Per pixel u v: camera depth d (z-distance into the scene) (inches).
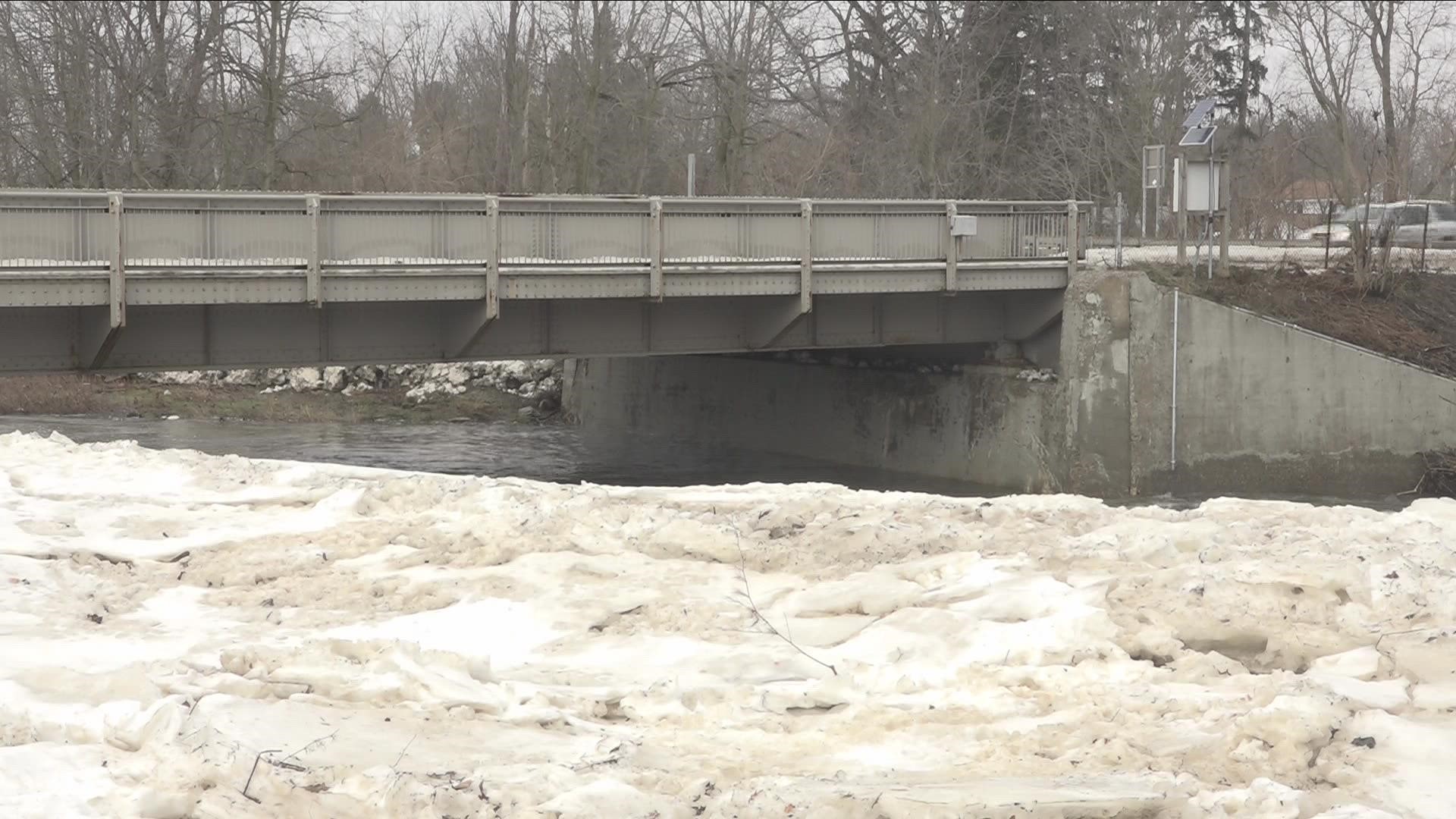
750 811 526.3
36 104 3516.2
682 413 3191.4
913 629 787.4
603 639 808.3
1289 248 3078.2
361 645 732.0
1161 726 634.8
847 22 4950.8
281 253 1792.6
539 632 818.8
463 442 3080.7
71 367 1814.7
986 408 2492.6
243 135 3777.1
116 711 617.0
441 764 569.3
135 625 818.8
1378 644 765.9
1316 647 780.0
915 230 2256.4
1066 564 932.0
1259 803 536.4
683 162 4399.6
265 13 3627.0
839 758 602.5
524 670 743.7
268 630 814.5
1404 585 844.6
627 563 954.1
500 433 3253.0
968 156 4512.8
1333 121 4753.9
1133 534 987.9
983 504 1107.3
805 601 860.6
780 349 2292.1
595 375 3435.0
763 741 626.5
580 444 3080.7
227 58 3587.6
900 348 2679.6
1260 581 847.1
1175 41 4389.8
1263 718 617.9
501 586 907.4
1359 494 2365.9
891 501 1126.4
